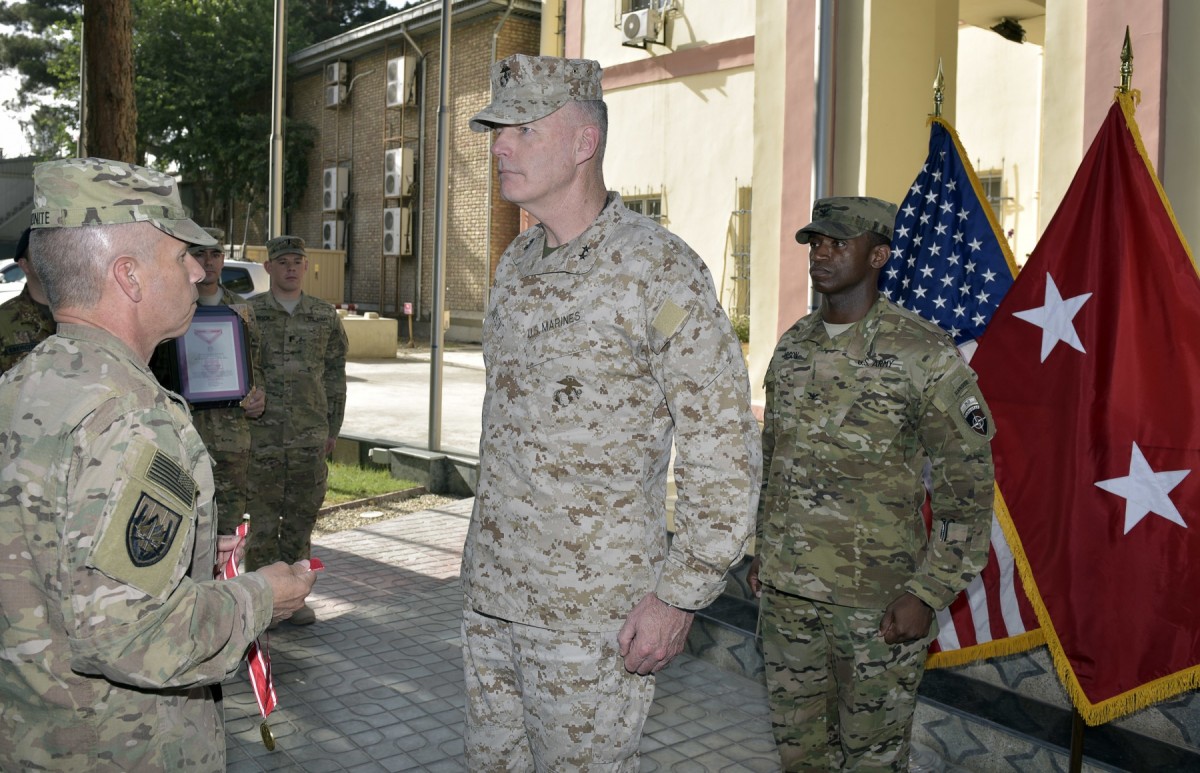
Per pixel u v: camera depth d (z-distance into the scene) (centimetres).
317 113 2773
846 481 275
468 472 805
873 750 277
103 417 150
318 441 532
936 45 621
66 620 146
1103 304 299
